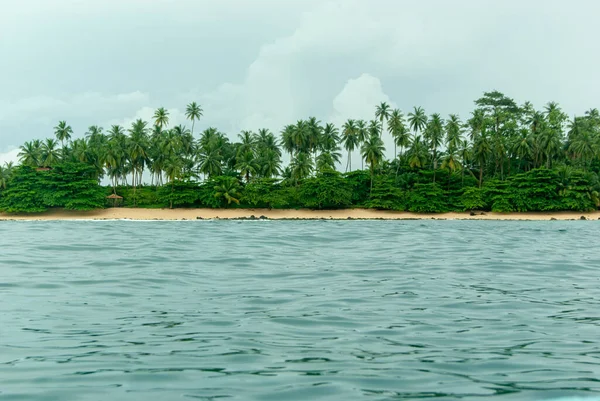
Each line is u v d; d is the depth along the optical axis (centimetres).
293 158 16262
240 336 1013
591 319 1169
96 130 18262
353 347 953
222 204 14638
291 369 834
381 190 14675
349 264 2033
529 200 14250
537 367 851
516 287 1562
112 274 1720
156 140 16562
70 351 914
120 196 14775
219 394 732
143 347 940
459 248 2800
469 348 952
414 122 16650
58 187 13962
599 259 2309
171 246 2756
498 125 16425
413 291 1478
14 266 1881
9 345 943
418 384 776
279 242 3097
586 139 15412
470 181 15612
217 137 16825
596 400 720
